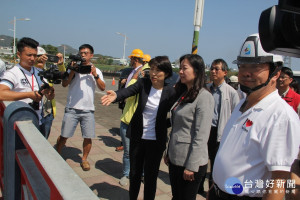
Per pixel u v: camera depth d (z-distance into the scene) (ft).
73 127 12.01
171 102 8.41
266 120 4.25
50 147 4.50
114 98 8.07
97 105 31.65
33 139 4.88
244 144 4.49
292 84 12.28
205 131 6.66
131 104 10.88
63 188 3.08
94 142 16.49
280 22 3.35
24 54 8.96
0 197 8.18
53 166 3.70
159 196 10.39
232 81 15.03
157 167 8.56
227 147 4.90
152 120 8.45
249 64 4.44
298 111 10.06
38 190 4.48
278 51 3.57
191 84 7.06
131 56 13.84
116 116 25.73
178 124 7.05
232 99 10.44
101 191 10.39
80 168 12.35
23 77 8.95
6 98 7.97
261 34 3.55
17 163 6.28
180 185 7.16
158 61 8.18
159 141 8.45
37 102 9.15
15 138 6.16
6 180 6.66
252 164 4.40
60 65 12.01
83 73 11.51
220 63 10.31
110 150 15.24
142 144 8.50
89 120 12.10
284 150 3.97
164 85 8.95
